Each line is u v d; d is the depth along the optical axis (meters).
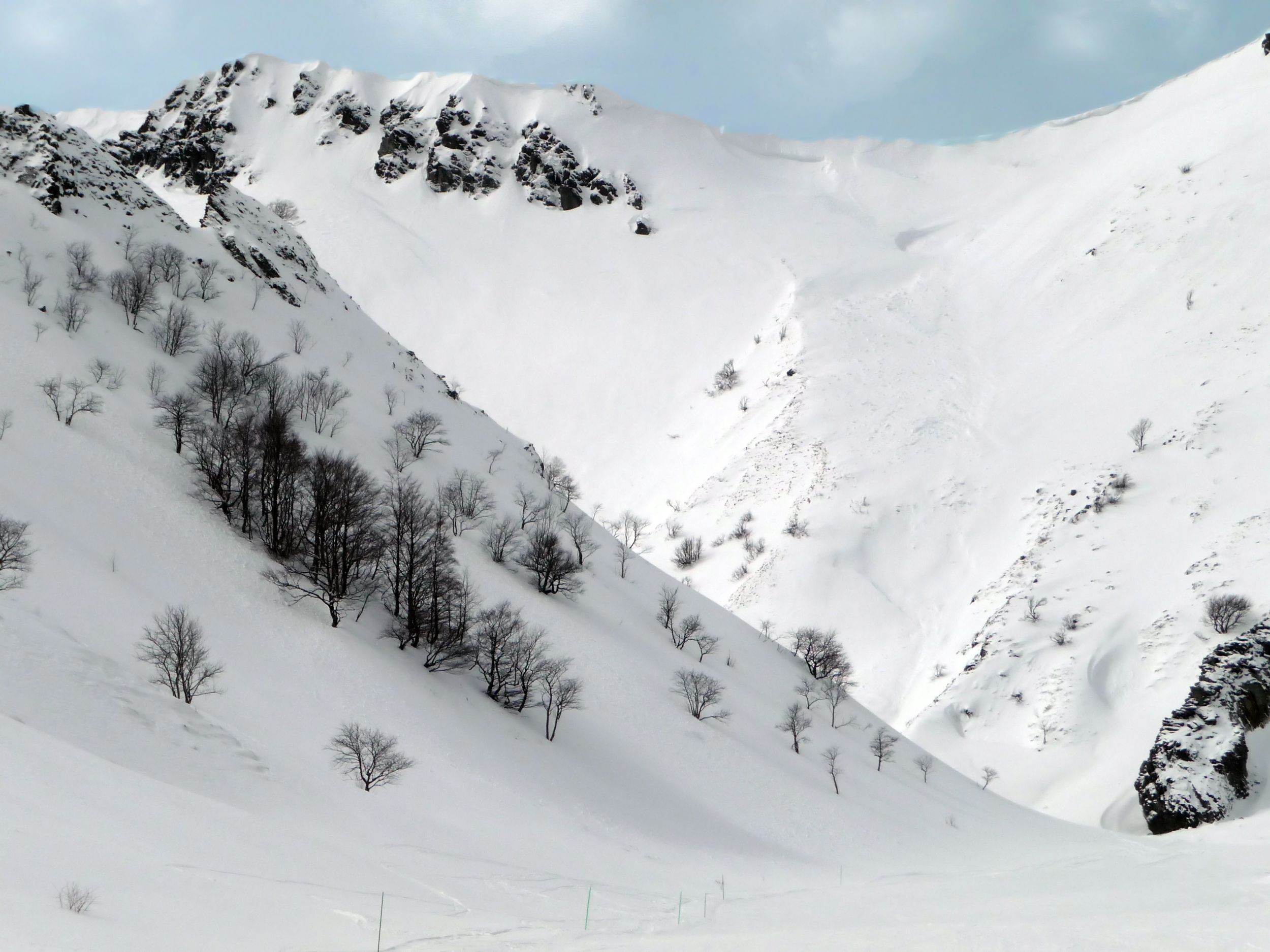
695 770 65.75
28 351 77.25
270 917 20.09
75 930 16.27
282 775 39.28
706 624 98.06
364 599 67.88
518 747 58.34
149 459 72.69
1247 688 93.94
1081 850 71.81
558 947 20.72
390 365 124.62
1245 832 79.31
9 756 26.20
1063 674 110.38
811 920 29.62
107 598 52.00
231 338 98.88
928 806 76.50
